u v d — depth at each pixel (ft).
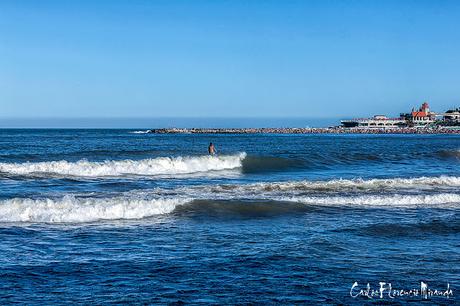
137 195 68.23
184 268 37.19
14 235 46.14
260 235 47.78
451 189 78.95
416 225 52.44
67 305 30.14
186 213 56.95
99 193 69.92
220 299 31.27
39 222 51.47
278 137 406.21
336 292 32.81
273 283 34.22
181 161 110.32
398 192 75.00
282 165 123.75
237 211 58.34
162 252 41.45
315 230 50.08
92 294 31.94
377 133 634.43
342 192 73.92
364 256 40.96
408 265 38.83
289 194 70.74
